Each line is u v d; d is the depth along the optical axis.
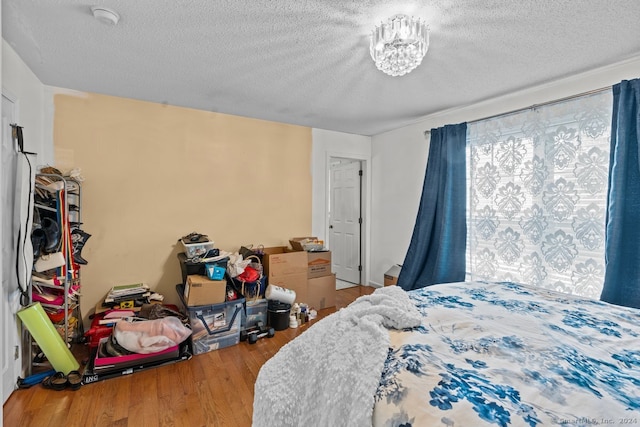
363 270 4.59
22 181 1.90
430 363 0.84
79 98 2.72
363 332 1.03
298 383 1.03
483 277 2.97
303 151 3.96
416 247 3.61
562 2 1.52
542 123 2.53
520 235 2.68
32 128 2.34
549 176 2.48
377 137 4.42
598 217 2.21
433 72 2.34
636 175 2.02
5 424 1.64
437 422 0.66
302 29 1.79
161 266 3.10
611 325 1.21
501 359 0.88
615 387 0.77
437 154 3.43
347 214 4.88
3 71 1.86
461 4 1.54
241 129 3.52
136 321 2.37
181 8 1.59
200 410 1.79
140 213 3.00
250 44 1.95
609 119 2.18
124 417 1.71
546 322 1.21
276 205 3.78
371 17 1.67
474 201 3.07
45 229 2.07
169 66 2.26
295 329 3.03
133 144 2.96
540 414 0.65
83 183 2.75
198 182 3.28
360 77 2.44
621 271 2.06
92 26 1.75
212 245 3.02
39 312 1.98
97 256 2.82
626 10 1.58
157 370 2.22
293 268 3.36
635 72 2.11
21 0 1.51
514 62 2.17
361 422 0.74
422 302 1.42
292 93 2.78
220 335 2.61
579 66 2.23
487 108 3.02
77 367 2.11
